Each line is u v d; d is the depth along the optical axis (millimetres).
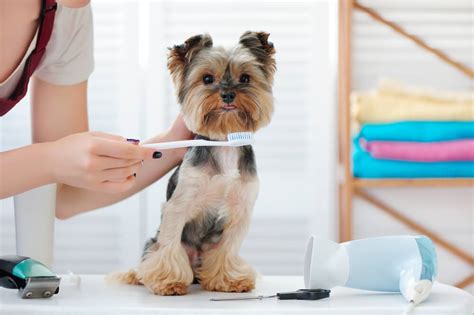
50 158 1031
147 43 2463
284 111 2467
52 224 1248
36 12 1143
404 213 2479
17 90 1182
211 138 1286
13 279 1037
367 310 938
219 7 2445
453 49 2486
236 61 1286
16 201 1228
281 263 2477
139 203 2449
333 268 1050
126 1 2434
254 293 1146
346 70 2240
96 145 1007
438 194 2480
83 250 2475
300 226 2479
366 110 2188
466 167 2170
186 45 1313
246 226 1254
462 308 962
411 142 2186
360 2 2457
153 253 1221
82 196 1376
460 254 2439
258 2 2443
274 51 1347
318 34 2447
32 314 943
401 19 2477
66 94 1306
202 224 1267
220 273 1215
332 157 2484
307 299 1018
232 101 1257
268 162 2475
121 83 2455
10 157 1035
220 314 925
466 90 2496
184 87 1318
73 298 1032
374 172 2189
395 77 2492
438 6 2473
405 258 1047
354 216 2471
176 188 1224
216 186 1212
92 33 1321
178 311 931
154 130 2453
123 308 943
